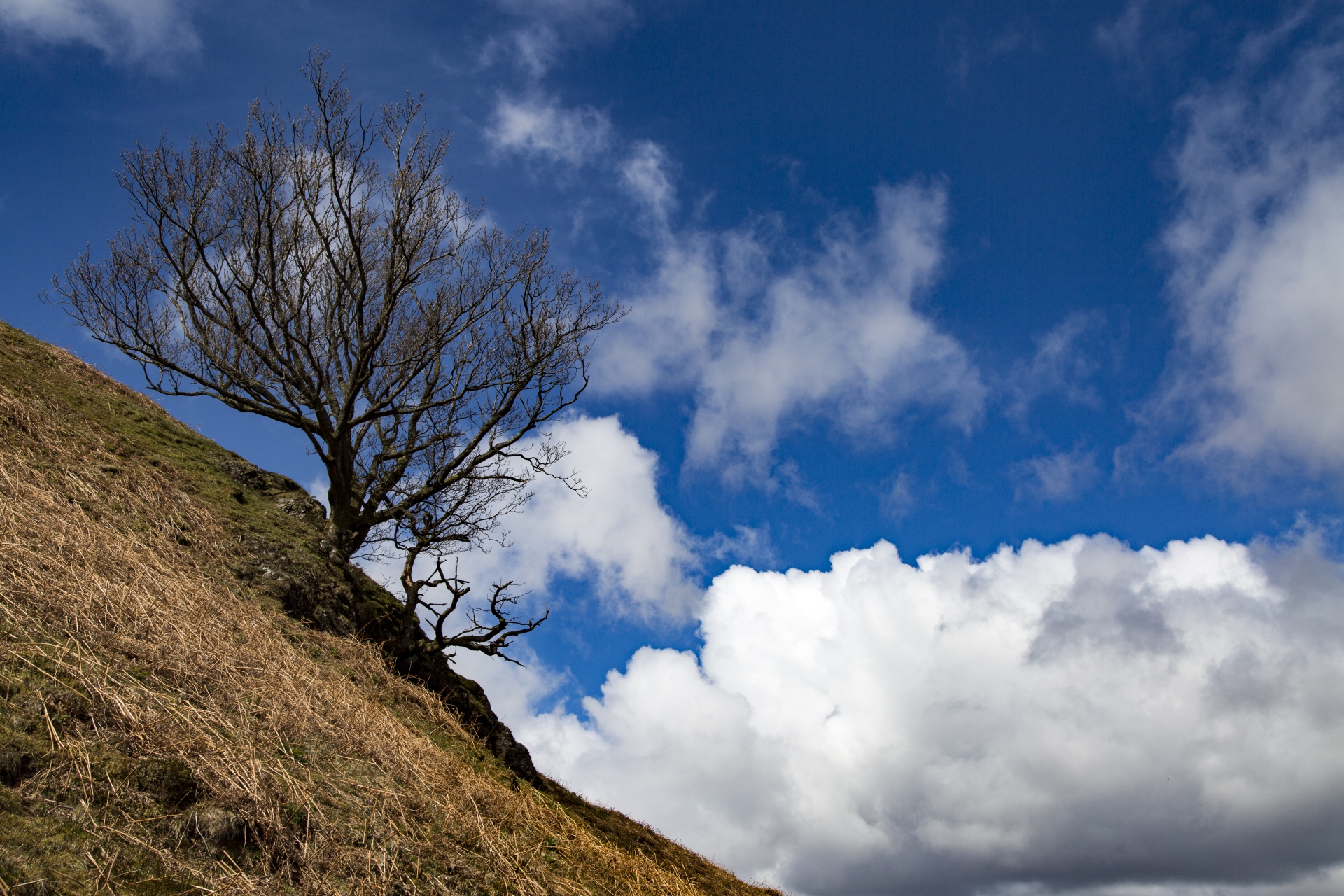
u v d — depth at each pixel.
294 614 15.02
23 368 18.45
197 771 7.98
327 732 10.39
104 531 12.64
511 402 21.58
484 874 9.41
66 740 7.58
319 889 7.61
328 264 21.02
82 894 6.26
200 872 7.04
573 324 22.45
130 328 19.14
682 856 19.27
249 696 10.16
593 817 18.72
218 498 17.58
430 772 11.10
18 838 6.43
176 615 11.06
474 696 19.91
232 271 18.83
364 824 8.96
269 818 7.96
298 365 19.23
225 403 19.33
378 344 19.47
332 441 19.38
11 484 12.44
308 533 18.44
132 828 7.09
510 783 13.95
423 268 20.31
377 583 21.30
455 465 21.27
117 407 19.62
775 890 20.38
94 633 9.46
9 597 9.26
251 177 19.34
